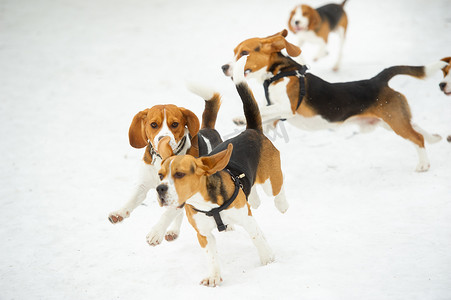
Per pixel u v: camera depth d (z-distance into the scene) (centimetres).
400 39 1412
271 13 1847
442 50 1270
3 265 588
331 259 529
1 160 914
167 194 428
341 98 760
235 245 584
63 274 561
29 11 2005
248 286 483
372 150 868
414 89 1082
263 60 744
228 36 1620
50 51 1562
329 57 1353
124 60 1466
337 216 646
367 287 465
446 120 923
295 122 787
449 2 1722
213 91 616
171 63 1418
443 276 471
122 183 817
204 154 579
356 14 1728
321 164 834
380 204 668
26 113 1141
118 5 2098
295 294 462
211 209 475
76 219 701
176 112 537
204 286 497
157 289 510
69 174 854
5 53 1548
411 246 541
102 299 504
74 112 1139
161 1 2144
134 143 559
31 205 747
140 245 616
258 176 558
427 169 751
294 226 627
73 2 2141
